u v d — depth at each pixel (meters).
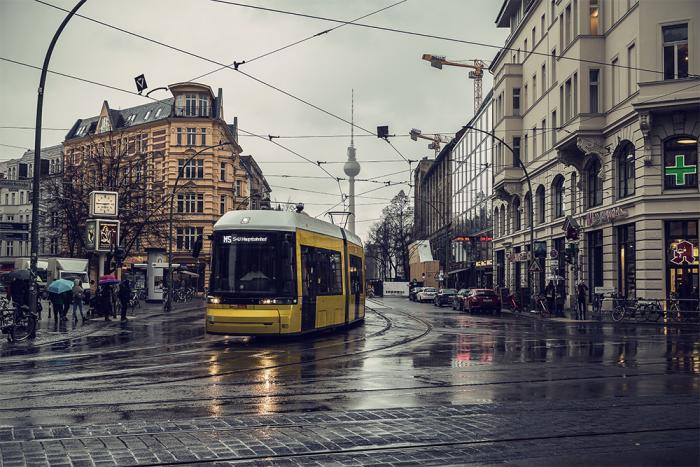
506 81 53.47
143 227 43.91
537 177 48.72
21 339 20.12
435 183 103.19
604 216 36.47
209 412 8.73
